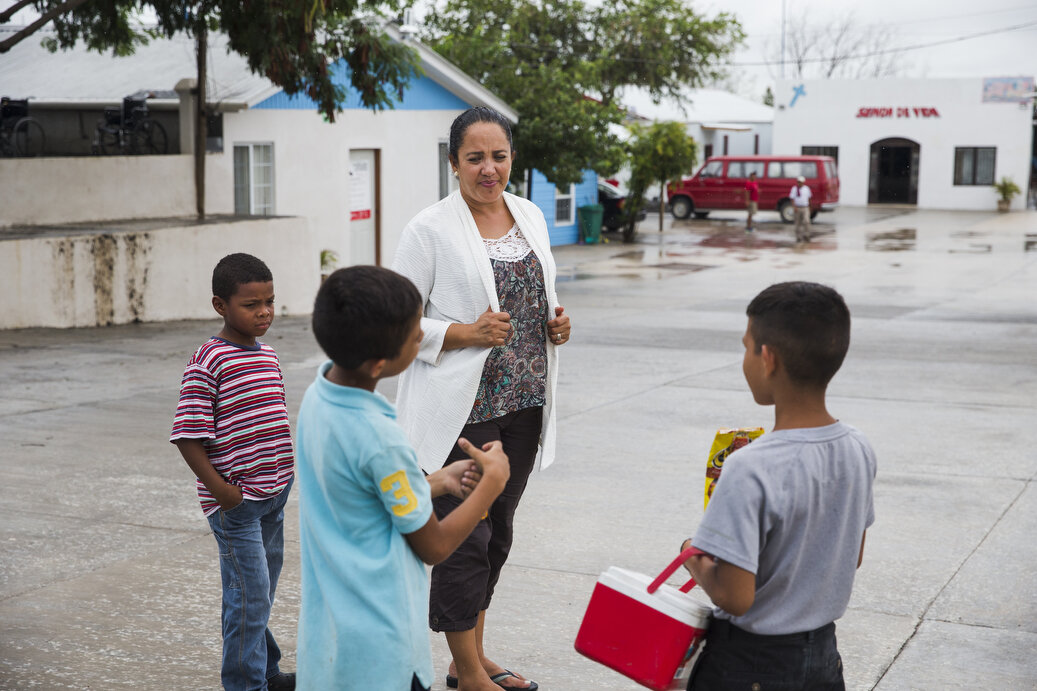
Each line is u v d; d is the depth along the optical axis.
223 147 16.97
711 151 47.31
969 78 42.44
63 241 12.39
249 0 12.71
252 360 3.29
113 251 13.01
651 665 2.25
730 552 2.07
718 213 41.47
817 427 2.17
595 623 2.32
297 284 16.08
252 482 3.25
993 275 21.00
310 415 2.25
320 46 14.48
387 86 20.20
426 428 3.42
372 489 2.20
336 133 19.42
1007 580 4.68
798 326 2.12
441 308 3.49
